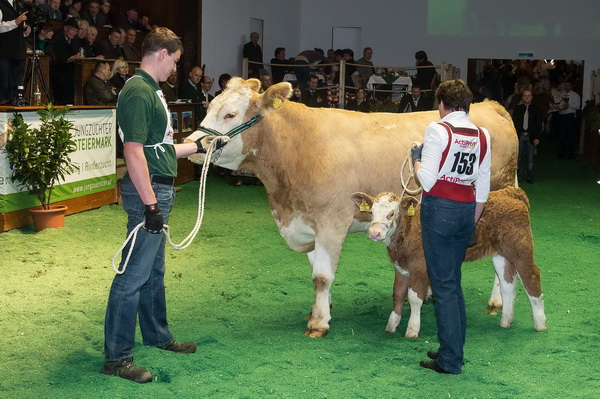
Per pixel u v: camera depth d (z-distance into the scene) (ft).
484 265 24.93
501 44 75.20
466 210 14.20
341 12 76.33
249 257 25.61
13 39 32.60
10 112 27.84
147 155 14.32
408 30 76.13
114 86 39.70
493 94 74.23
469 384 14.29
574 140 59.31
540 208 37.24
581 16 73.92
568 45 74.43
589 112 57.21
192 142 16.11
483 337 17.30
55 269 23.30
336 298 20.85
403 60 76.43
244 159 17.52
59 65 39.88
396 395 13.74
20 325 17.69
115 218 31.68
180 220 32.32
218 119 16.69
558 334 17.48
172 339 16.16
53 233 28.14
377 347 16.56
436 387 14.12
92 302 19.77
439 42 75.87
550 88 70.90
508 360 15.72
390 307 19.95
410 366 15.30
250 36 62.13
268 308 19.71
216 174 47.34
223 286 21.80
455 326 14.62
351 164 17.51
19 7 33.01
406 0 75.77
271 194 17.99
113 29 43.75
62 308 19.13
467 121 14.19
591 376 14.78
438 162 13.82
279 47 66.39
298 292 21.34
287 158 17.42
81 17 45.68
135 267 14.44
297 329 17.85
